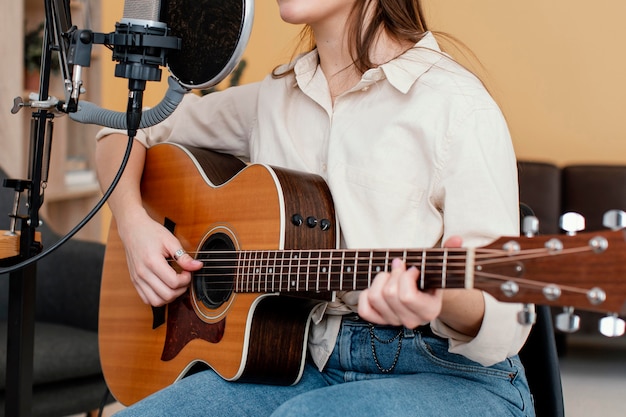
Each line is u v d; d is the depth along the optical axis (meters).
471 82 1.47
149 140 1.93
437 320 1.34
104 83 4.17
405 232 1.46
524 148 5.27
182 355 1.62
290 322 1.50
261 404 1.49
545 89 5.23
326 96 1.63
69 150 4.33
